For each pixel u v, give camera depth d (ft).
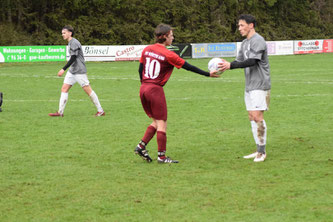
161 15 280.51
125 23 269.23
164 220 23.38
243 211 24.47
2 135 46.19
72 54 56.44
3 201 26.43
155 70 34.40
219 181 29.91
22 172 32.50
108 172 32.48
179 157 36.99
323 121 52.95
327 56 208.95
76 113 61.21
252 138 44.27
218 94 80.79
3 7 240.94
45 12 256.93
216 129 48.98
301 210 24.49
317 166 33.30
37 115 59.36
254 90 35.12
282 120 54.03
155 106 34.53
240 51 36.27
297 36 334.44
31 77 117.70
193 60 189.06
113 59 183.11
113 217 23.86
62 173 32.22
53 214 24.39
